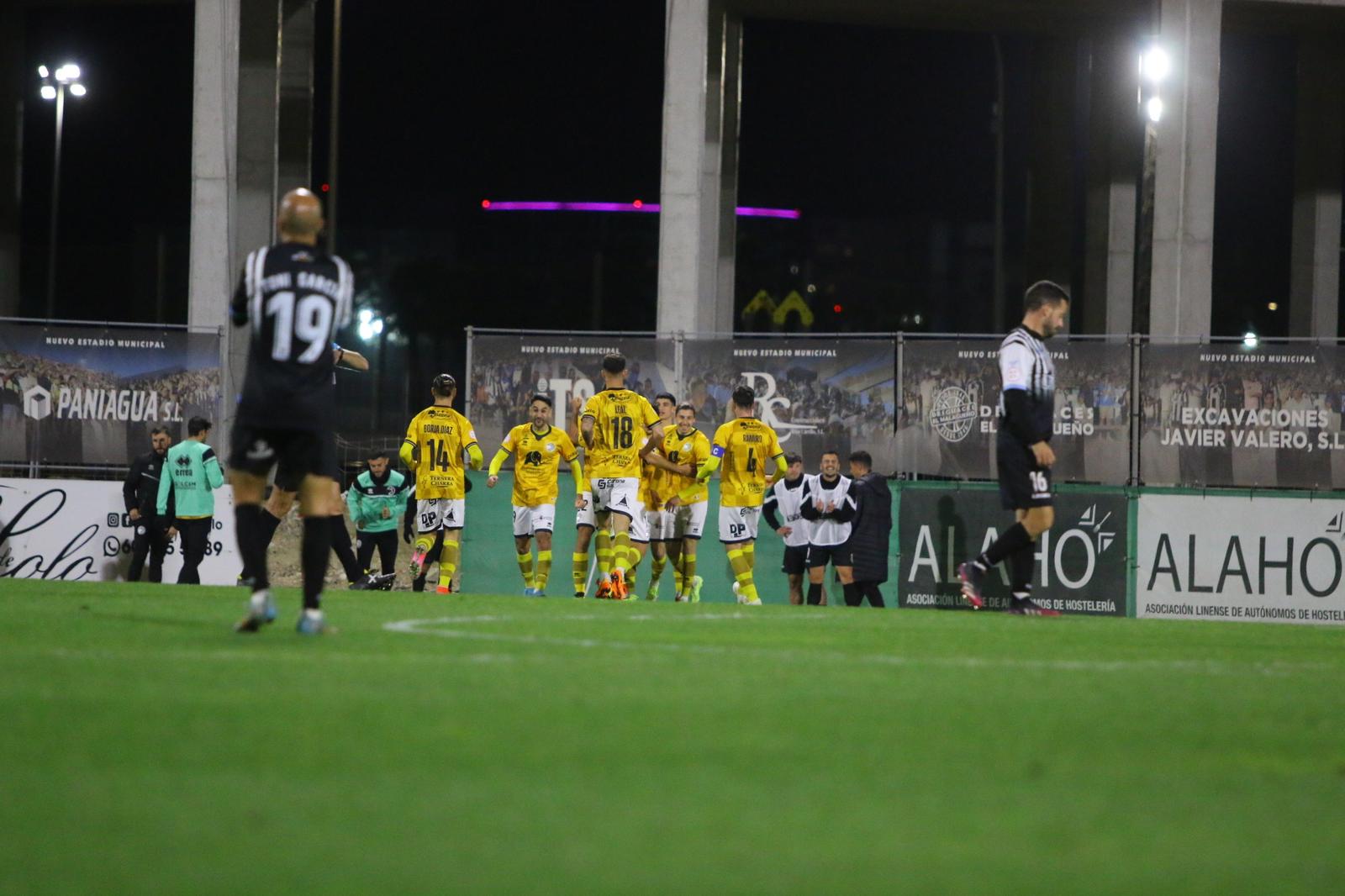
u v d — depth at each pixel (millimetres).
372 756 14492
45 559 62656
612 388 54344
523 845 11469
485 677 19844
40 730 15531
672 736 15875
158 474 61500
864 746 15664
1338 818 13117
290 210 24203
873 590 58281
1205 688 21469
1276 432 59312
